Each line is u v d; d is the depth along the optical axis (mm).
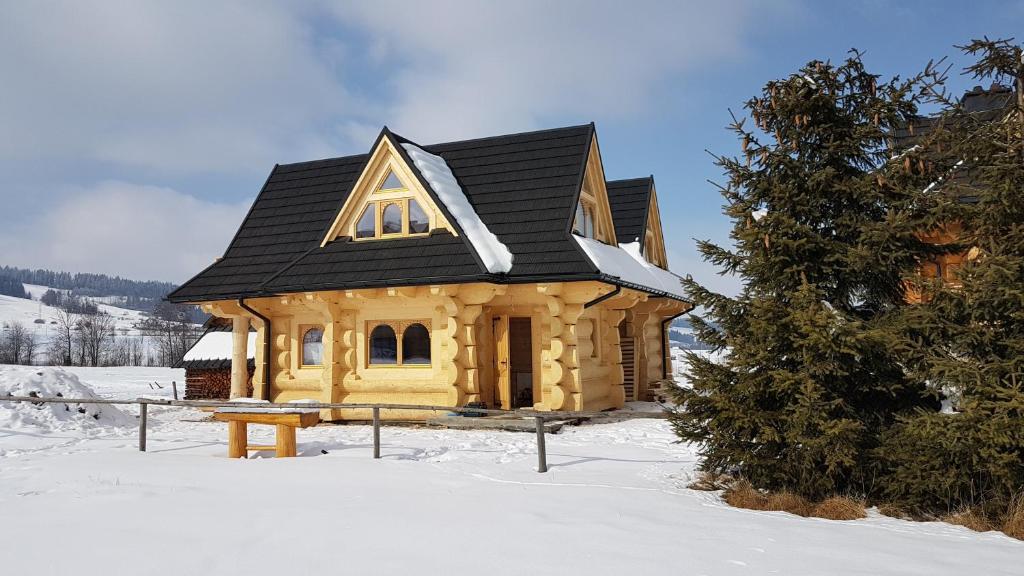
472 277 14070
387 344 15938
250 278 17203
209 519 6293
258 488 7840
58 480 8383
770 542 5637
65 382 15320
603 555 5141
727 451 7988
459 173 17781
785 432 7723
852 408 7652
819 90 8094
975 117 7488
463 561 4992
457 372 14930
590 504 7004
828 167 7906
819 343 7242
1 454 11203
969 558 5277
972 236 7371
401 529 5902
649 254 23438
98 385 37625
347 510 6637
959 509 7008
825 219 8398
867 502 7504
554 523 6137
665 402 19812
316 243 17266
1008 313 6711
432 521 6195
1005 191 6777
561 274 14250
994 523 6598
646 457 10383
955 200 7516
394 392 15547
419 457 10586
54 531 5883
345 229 16906
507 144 18078
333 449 11461
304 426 10523
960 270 6949
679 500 7391
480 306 14992
